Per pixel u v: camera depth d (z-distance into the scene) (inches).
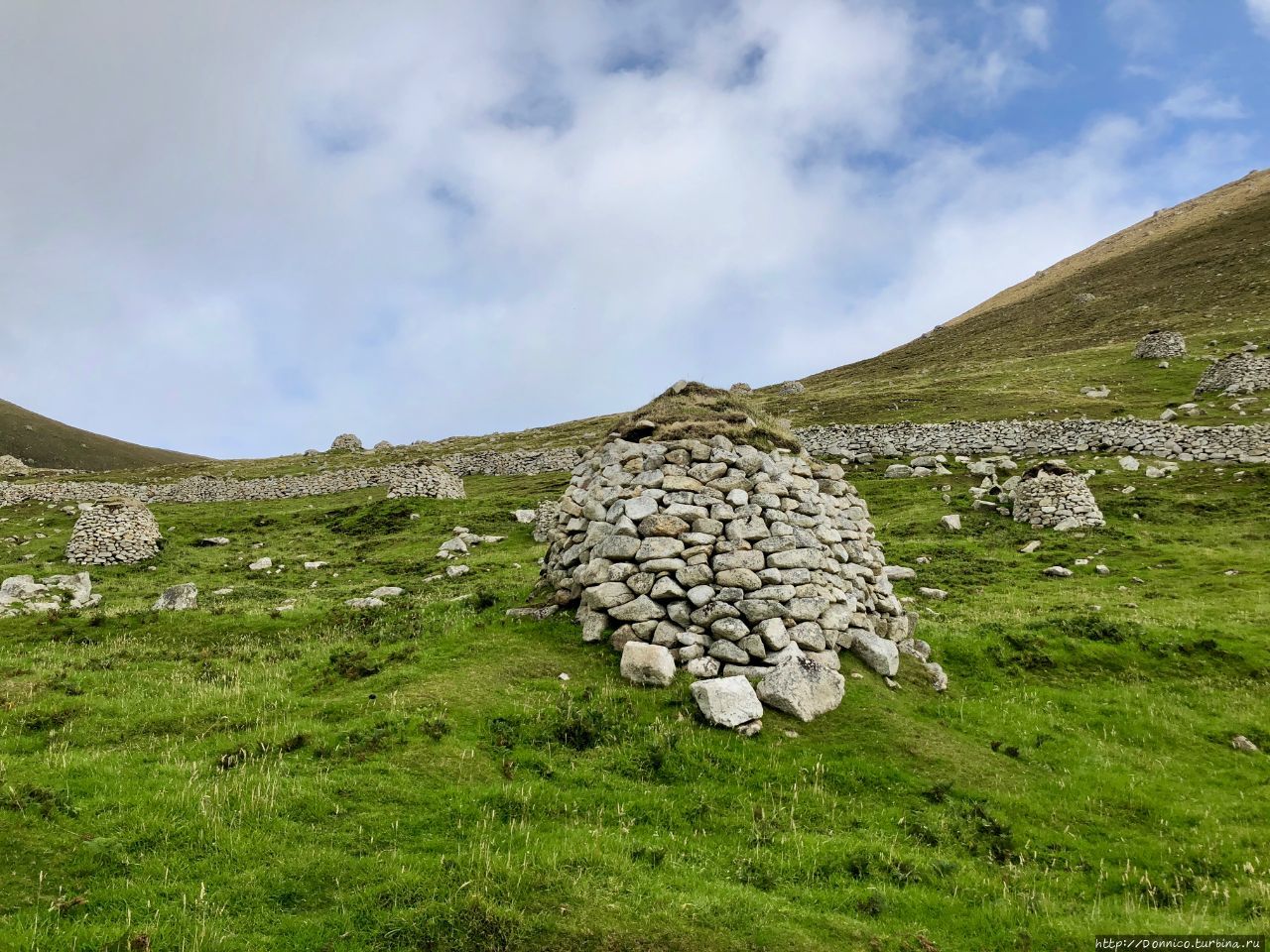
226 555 1429.6
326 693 504.1
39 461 5147.6
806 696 476.7
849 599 590.2
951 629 738.8
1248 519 1182.3
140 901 268.4
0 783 342.3
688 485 590.9
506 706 457.7
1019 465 1672.0
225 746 415.2
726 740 436.8
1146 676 651.5
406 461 2664.9
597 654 534.0
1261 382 1840.6
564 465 2289.6
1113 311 3486.7
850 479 1763.0
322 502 2053.4
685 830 358.3
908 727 482.0
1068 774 467.2
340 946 253.3
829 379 4101.9
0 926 247.0
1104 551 1098.1
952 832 383.2
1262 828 412.2
